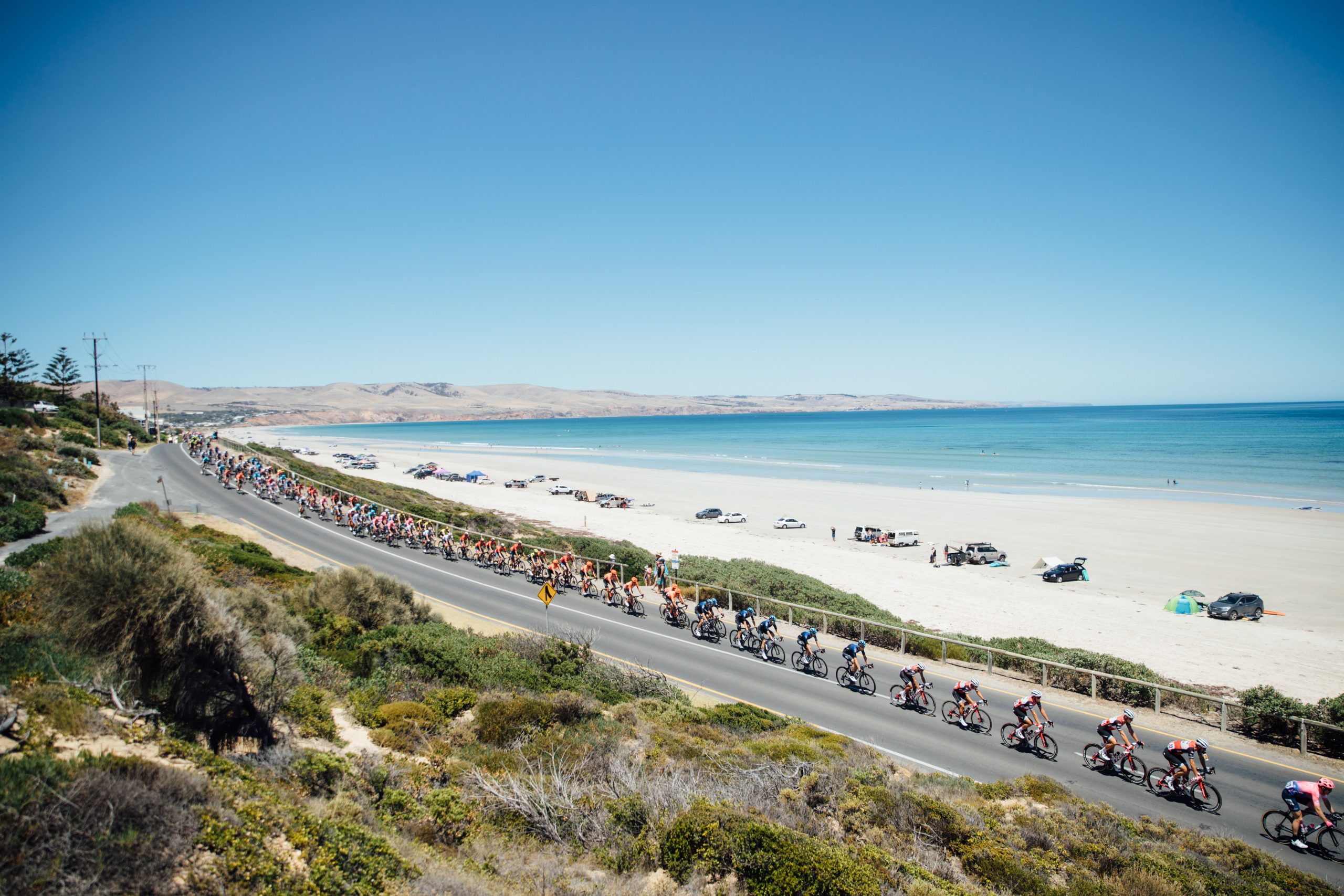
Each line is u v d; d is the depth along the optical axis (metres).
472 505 75.44
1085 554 50.91
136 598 9.12
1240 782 14.70
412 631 18.72
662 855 8.34
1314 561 47.28
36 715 6.73
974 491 85.44
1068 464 112.38
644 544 52.56
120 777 5.59
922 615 33.44
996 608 34.91
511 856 8.14
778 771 11.58
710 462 131.38
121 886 4.73
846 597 30.23
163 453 69.00
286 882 5.55
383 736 11.28
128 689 9.02
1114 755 15.00
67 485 41.38
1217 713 18.92
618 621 26.55
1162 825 11.84
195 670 9.66
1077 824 11.04
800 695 19.27
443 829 8.52
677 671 20.97
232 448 81.19
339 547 36.38
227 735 9.49
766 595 30.55
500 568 34.88
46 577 9.56
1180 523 61.84
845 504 76.88
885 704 18.86
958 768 14.91
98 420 67.25
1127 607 35.69
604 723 13.59
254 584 21.33
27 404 75.75
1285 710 17.08
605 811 9.38
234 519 40.06
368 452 161.62
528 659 18.11
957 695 17.53
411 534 38.66
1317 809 11.79
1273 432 164.25
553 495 86.44
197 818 5.75
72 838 4.83
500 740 12.17
